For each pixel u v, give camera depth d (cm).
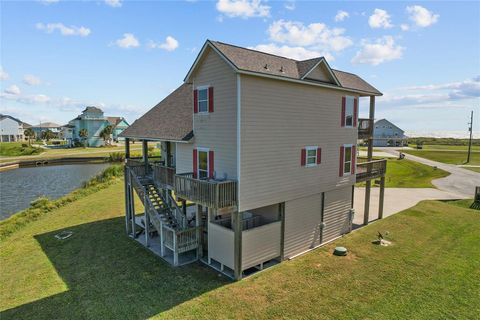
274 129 1208
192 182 1193
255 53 1249
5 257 1390
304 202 1395
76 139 8050
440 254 1326
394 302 963
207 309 941
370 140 1830
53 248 1477
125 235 1633
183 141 1321
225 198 1077
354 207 2133
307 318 892
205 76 1241
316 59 1330
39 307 977
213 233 1234
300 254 1377
